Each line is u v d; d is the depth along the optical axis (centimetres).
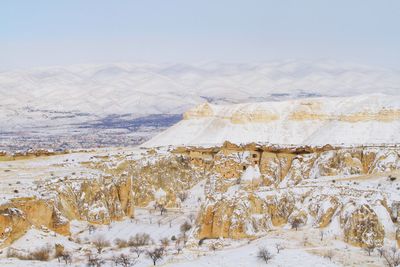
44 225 19912
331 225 17888
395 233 17200
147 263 16450
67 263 16862
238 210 18875
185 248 18075
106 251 18650
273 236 17862
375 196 18512
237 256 16188
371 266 15062
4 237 18200
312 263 15288
